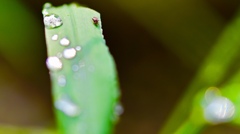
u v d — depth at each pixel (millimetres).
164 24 182
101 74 88
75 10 94
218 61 143
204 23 180
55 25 92
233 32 147
